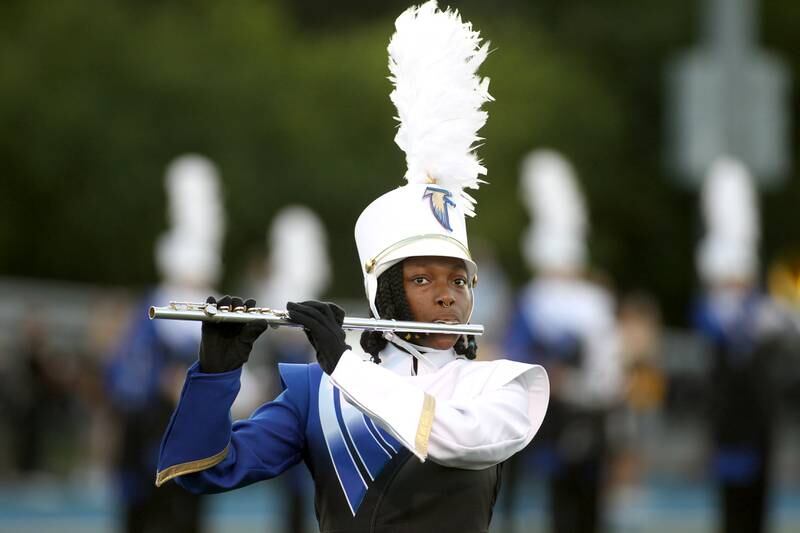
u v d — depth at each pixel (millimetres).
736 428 35438
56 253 80125
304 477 39094
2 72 76875
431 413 12492
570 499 36906
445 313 13195
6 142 77062
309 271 45438
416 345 13414
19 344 54531
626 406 48250
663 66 96938
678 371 63031
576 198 38906
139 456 34125
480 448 12688
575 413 36750
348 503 12984
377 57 82000
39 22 78438
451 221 13312
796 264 81312
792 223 97188
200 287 36312
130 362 34562
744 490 35469
